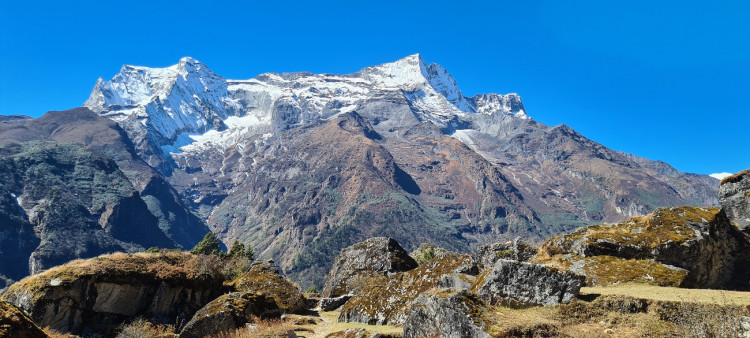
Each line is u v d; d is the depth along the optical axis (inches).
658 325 658.8
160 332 1266.0
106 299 1289.4
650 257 1038.4
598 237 1105.4
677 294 738.8
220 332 1027.9
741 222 1302.9
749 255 1124.5
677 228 1091.9
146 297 1355.8
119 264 1355.8
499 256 1400.1
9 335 537.6
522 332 661.3
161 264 1435.8
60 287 1227.2
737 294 731.4
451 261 1163.3
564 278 759.7
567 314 718.5
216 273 1542.8
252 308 1130.0
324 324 1159.0
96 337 1229.1
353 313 1157.7
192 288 1434.5
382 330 936.9
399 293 1128.2
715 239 1091.9
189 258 1565.0
